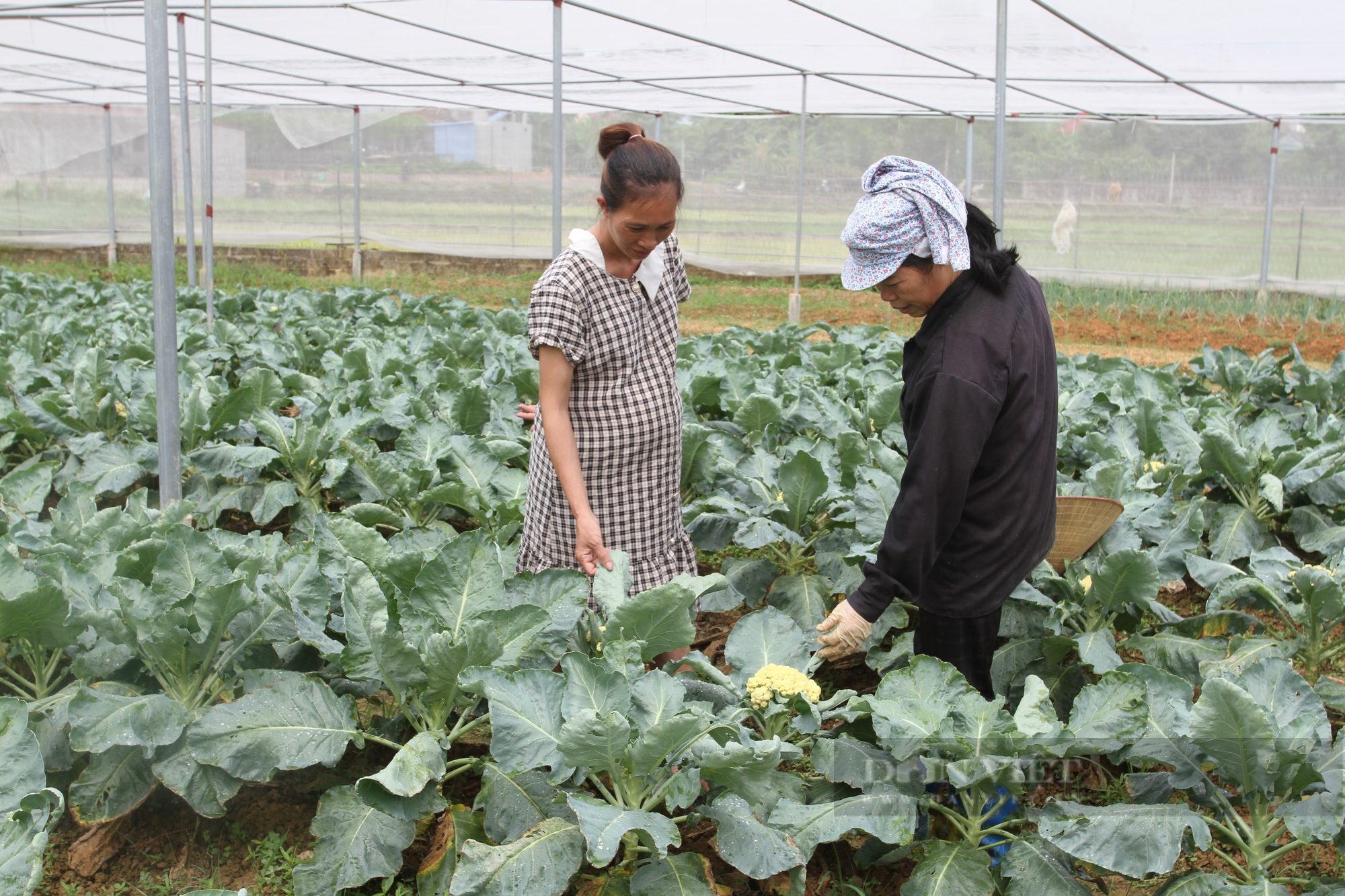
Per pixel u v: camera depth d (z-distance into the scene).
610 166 2.76
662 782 2.72
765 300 17.48
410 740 2.88
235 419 5.46
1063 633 3.54
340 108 19.75
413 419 5.80
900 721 2.67
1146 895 2.87
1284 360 7.10
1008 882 2.65
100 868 2.88
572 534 3.28
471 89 16.06
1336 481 4.82
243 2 9.98
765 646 3.14
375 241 21.73
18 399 6.21
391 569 3.15
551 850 2.51
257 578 3.21
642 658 3.00
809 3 8.95
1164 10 8.70
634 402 3.19
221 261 21.61
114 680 3.05
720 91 14.81
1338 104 13.33
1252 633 4.01
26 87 18.08
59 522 3.72
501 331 8.91
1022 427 2.63
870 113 17.11
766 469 4.77
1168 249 17.69
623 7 9.43
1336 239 16.38
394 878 2.81
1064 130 18.22
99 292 11.73
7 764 2.53
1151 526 4.05
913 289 2.60
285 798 3.15
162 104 3.95
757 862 2.47
